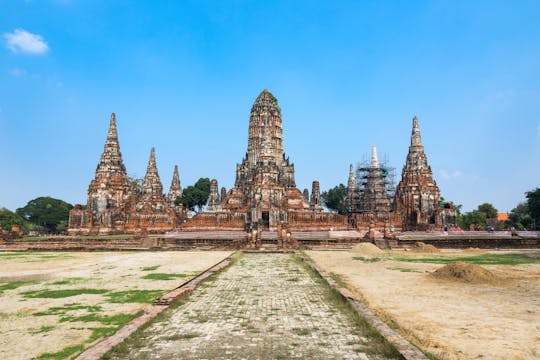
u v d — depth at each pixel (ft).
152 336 45.60
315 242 196.65
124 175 309.42
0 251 190.70
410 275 94.79
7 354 39.47
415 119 315.78
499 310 58.29
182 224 287.69
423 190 295.69
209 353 40.04
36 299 65.46
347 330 47.78
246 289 75.51
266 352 40.27
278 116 357.20
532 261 128.36
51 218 458.09
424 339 44.27
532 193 306.96
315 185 377.91
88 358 37.58
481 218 403.13
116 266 114.73
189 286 75.10
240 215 280.51
